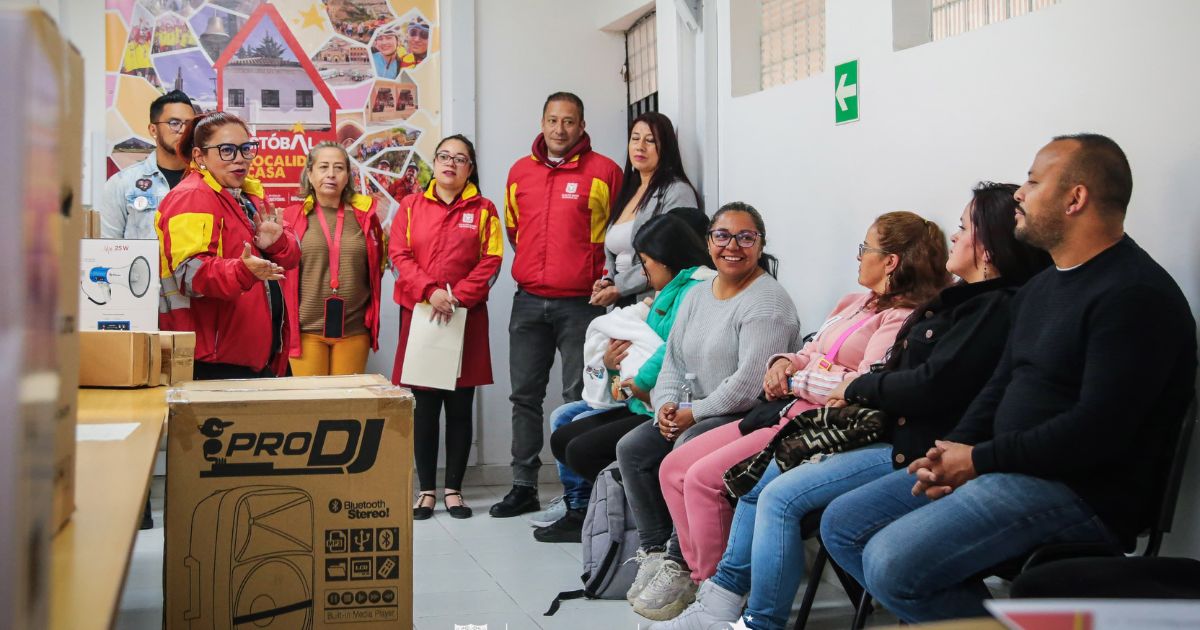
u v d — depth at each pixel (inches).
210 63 220.1
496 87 230.7
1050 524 82.9
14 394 22.6
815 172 155.8
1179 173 96.1
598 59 236.8
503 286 229.6
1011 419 87.8
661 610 129.6
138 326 113.0
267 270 136.2
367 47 226.5
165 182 200.2
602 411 167.0
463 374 197.9
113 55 216.1
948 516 85.1
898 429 103.0
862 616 107.5
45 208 26.0
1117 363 80.6
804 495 105.4
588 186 198.8
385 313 227.1
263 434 65.1
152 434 63.6
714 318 138.3
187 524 64.2
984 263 104.6
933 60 129.5
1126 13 101.5
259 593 65.2
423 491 197.6
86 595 30.5
